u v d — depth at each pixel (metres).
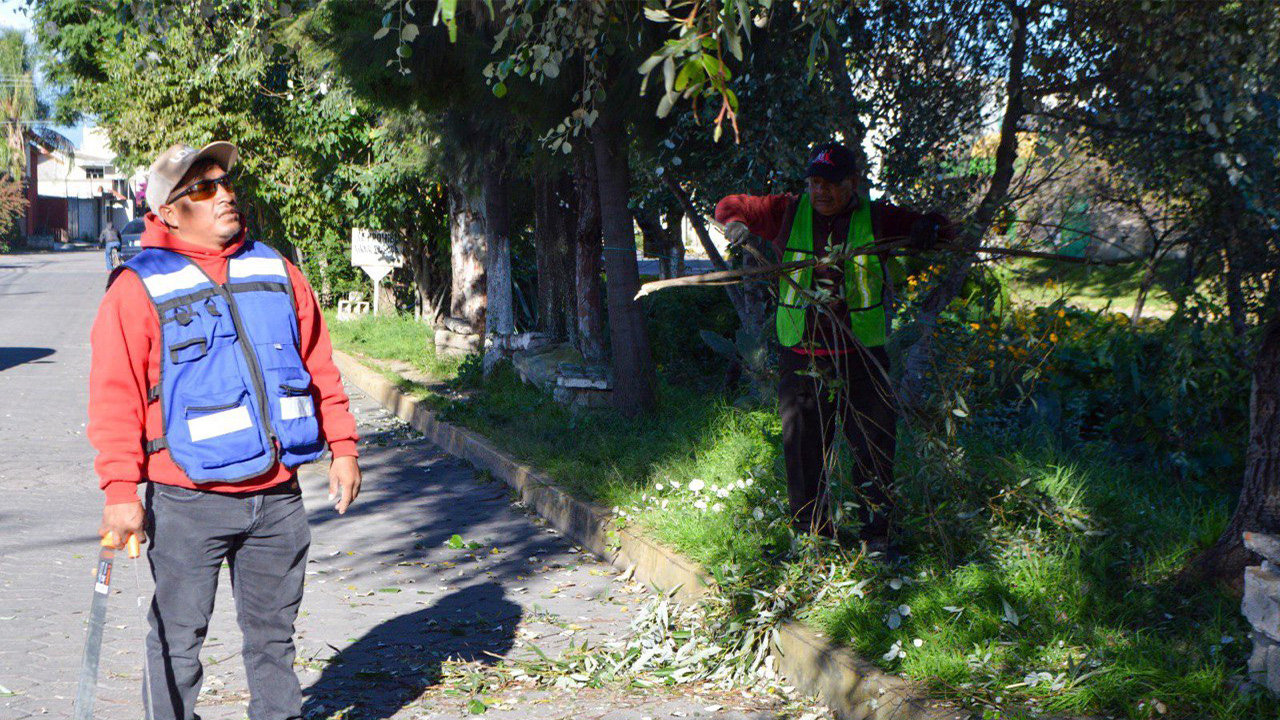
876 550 5.00
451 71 8.24
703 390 11.33
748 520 5.70
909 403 4.96
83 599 5.68
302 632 5.26
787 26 7.10
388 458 9.97
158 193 3.34
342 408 3.71
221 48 11.34
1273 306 5.43
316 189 21.44
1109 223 6.17
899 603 4.49
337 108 18.31
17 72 62.69
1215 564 4.34
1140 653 3.77
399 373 14.96
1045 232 6.24
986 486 5.34
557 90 7.75
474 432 9.96
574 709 4.25
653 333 13.64
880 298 4.87
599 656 4.79
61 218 70.62
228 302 3.39
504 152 12.48
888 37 7.02
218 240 3.43
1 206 58.19
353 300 22.83
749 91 7.41
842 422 4.88
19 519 7.36
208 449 3.29
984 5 6.42
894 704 3.72
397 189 19.94
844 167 4.65
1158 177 5.77
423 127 13.16
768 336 9.21
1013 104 6.54
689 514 6.15
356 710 4.23
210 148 3.36
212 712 4.17
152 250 3.38
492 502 8.17
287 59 17.62
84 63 22.47
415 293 22.78
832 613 4.49
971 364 5.39
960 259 5.01
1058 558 4.77
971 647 4.04
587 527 6.86
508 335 13.43
